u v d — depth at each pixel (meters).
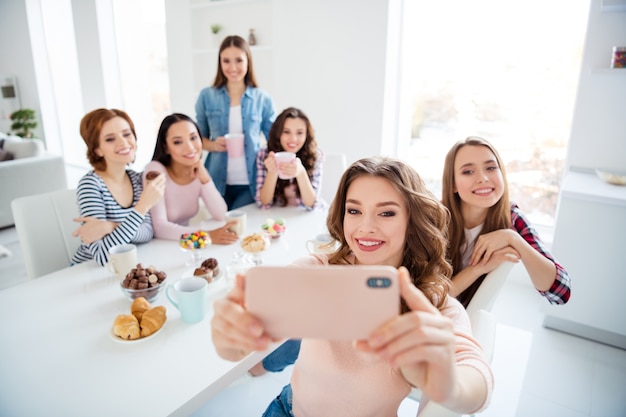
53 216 1.64
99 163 1.60
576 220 2.01
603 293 2.03
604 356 2.05
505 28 2.60
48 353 0.94
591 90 2.27
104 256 1.40
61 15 5.36
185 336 1.01
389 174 0.82
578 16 2.37
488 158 1.23
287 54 3.18
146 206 1.51
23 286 1.25
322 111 3.14
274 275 0.55
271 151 2.11
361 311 0.55
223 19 3.52
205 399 0.85
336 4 2.87
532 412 1.71
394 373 0.81
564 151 2.61
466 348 0.71
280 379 1.39
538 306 2.51
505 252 1.18
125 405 0.79
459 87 2.85
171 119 1.80
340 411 0.86
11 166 3.53
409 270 0.91
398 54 2.92
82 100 5.15
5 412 0.77
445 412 0.69
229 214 1.71
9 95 5.99
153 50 4.48
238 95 2.54
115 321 1.00
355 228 0.84
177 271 1.35
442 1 2.76
